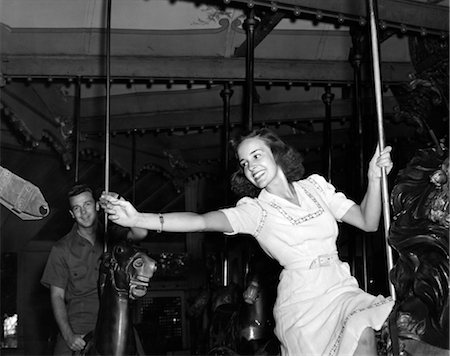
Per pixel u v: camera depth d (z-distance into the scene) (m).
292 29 8.70
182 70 8.41
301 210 3.43
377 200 3.51
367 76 8.62
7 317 12.84
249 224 3.37
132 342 4.50
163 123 10.41
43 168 11.22
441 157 3.71
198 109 10.41
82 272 5.76
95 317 5.73
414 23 7.07
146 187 13.45
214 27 8.48
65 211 13.01
